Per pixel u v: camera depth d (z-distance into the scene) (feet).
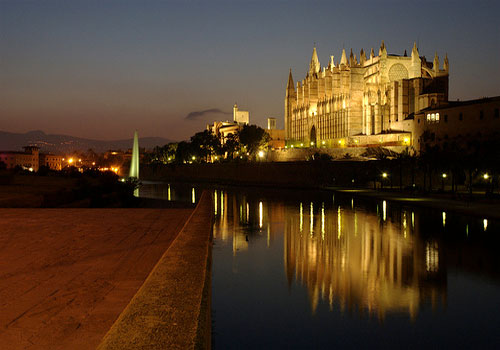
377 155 363.35
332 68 545.03
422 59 495.41
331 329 51.60
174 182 565.94
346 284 71.26
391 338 48.85
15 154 643.04
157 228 48.16
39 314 19.06
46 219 55.11
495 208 161.99
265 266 84.99
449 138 328.29
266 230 134.51
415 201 199.41
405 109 435.53
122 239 40.78
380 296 64.44
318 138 566.36
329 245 107.04
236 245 109.09
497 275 75.15
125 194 192.85
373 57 508.12
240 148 573.33
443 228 126.11
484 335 49.49
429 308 59.26
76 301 21.15
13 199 82.94
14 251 34.60
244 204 228.84
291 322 53.72
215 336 49.16
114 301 21.20
